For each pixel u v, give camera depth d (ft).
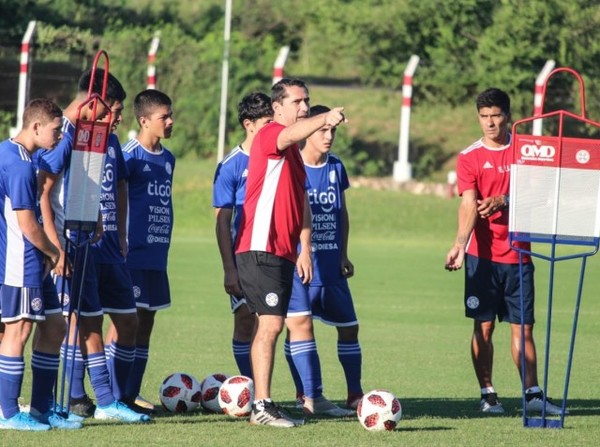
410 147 484.74
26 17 510.99
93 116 90.27
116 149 102.27
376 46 503.20
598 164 91.04
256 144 92.53
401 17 493.36
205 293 213.66
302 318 102.01
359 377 106.52
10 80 491.72
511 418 98.53
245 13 589.73
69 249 95.81
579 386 121.70
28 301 85.66
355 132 497.46
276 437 85.15
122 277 101.45
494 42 468.34
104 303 101.04
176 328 165.68
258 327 92.38
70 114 96.48
